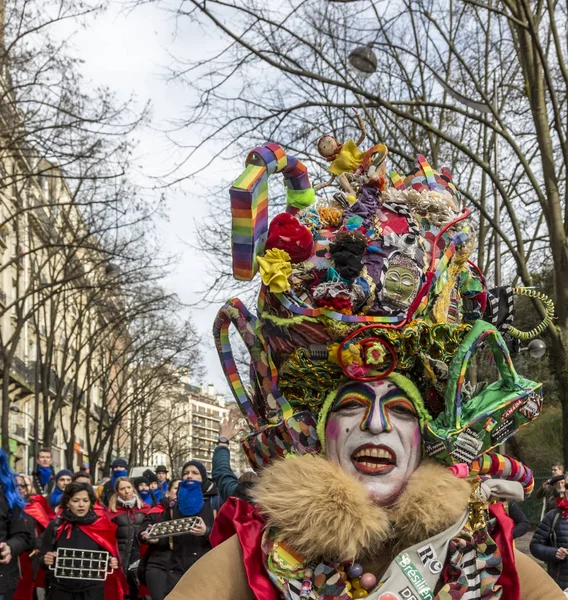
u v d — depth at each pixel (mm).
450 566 1812
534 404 1999
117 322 30406
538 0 10641
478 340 1913
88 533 6332
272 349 2076
